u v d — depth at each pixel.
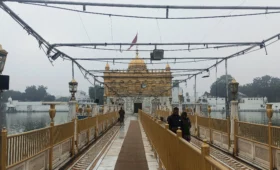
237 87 11.80
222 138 12.56
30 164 6.30
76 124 11.13
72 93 11.45
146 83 60.75
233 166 9.14
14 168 5.34
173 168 5.79
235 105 11.70
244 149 10.03
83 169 8.59
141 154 11.14
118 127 27.77
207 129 15.12
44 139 7.25
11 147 5.17
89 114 15.42
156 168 8.46
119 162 9.48
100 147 13.41
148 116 15.78
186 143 4.38
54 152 8.27
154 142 10.82
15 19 7.24
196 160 3.66
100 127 19.81
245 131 9.93
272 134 7.95
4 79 4.84
